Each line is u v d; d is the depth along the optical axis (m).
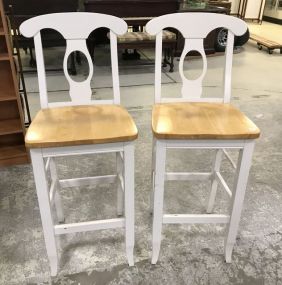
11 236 1.47
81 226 1.22
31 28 1.20
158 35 1.26
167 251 1.41
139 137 2.38
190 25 1.27
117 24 1.25
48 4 3.18
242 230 1.53
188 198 1.75
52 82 3.54
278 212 1.65
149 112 2.82
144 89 3.41
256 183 1.88
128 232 1.26
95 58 4.54
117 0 3.56
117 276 1.29
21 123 1.94
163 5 3.73
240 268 1.33
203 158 2.16
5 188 1.81
